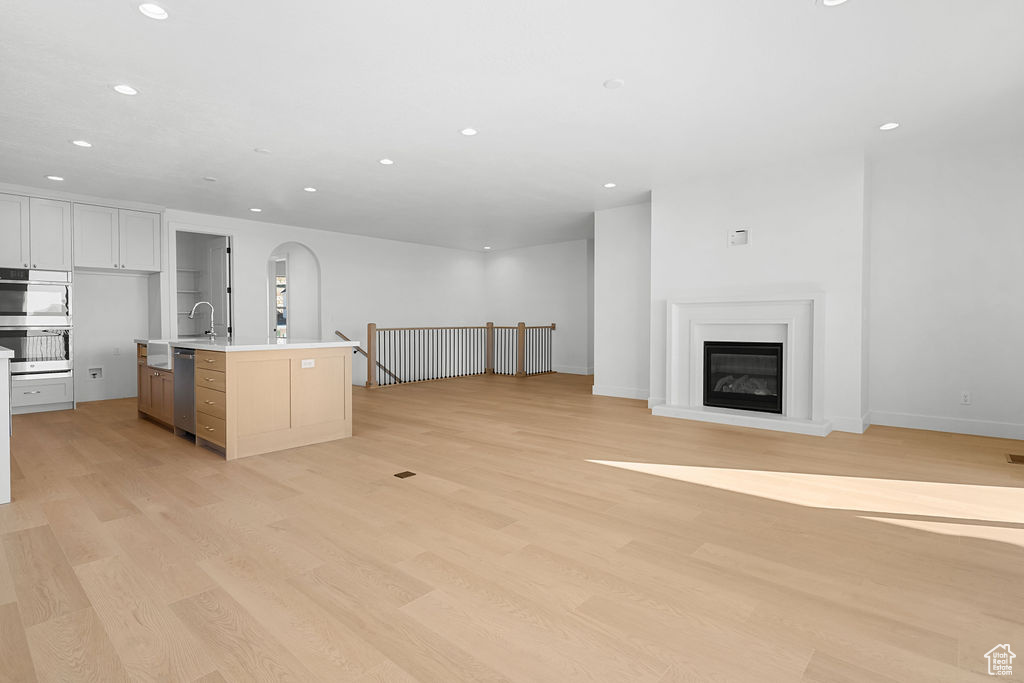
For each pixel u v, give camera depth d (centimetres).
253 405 402
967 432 470
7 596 195
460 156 482
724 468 367
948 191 471
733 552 234
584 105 367
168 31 270
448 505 293
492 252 1155
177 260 827
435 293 1065
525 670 154
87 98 350
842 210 481
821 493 313
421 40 281
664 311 600
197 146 450
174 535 251
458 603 192
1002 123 404
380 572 215
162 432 483
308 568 218
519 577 211
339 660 159
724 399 554
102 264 632
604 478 344
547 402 670
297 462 382
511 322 1127
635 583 207
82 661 158
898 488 322
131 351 707
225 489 320
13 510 283
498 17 259
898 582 207
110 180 553
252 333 794
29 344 582
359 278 937
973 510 285
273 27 267
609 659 160
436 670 154
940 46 287
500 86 337
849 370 481
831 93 348
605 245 719
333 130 414
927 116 389
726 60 303
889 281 502
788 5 249
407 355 1005
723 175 543
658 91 345
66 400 607
